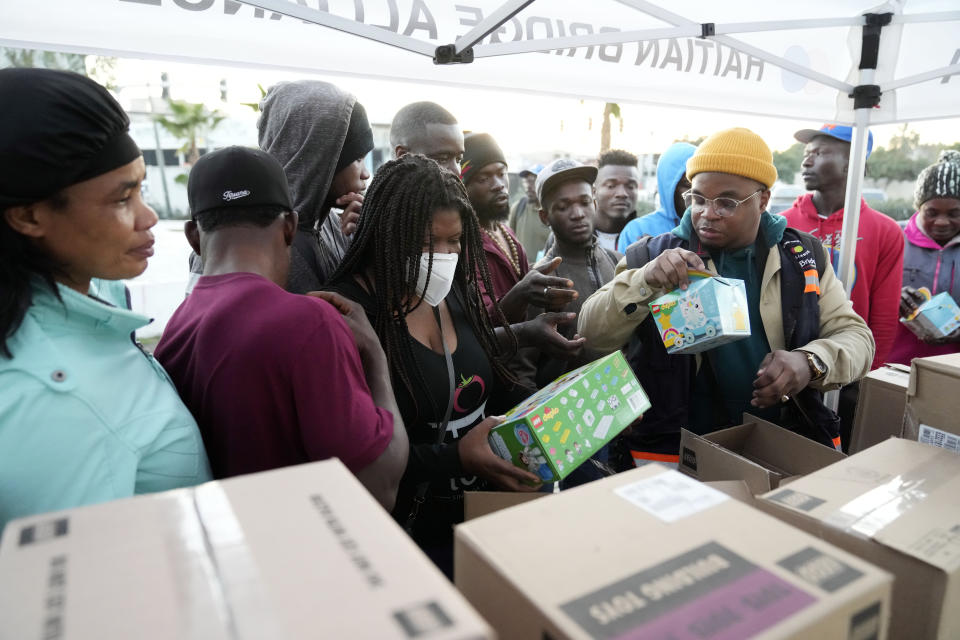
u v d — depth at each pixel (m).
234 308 0.86
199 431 0.84
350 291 1.26
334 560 0.47
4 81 0.66
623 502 0.64
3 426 0.62
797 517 0.74
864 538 0.68
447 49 1.51
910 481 0.82
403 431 0.98
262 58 1.38
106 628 0.40
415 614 0.40
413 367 1.21
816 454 1.30
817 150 2.83
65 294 0.71
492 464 1.07
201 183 0.96
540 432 1.04
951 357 1.03
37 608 0.42
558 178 2.29
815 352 1.47
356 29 1.39
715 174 1.53
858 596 0.50
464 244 1.32
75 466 0.66
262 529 0.51
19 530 0.51
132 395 0.75
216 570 0.45
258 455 0.85
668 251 1.48
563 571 0.52
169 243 8.94
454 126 1.99
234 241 0.95
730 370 1.65
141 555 0.47
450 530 1.23
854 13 2.10
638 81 1.90
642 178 10.16
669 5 1.80
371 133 1.66
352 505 0.55
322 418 0.84
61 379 0.66
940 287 2.88
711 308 1.34
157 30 1.25
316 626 0.40
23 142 0.64
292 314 0.84
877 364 2.67
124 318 0.76
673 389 1.65
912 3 2.11
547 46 1.56
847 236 2.28
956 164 2.79
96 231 0.73
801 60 2.12
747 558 0.54
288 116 1.51
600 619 0.47
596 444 1.12
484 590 0.56
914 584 0.65
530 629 0.49
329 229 1.79
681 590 0.50
